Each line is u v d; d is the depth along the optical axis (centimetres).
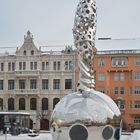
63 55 8469
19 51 8638
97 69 8306
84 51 1397
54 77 8481
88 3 1400
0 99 8631
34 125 8294
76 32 1412
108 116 1323
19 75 8525
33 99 8494
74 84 8356
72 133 1312
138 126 7994
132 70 8188
